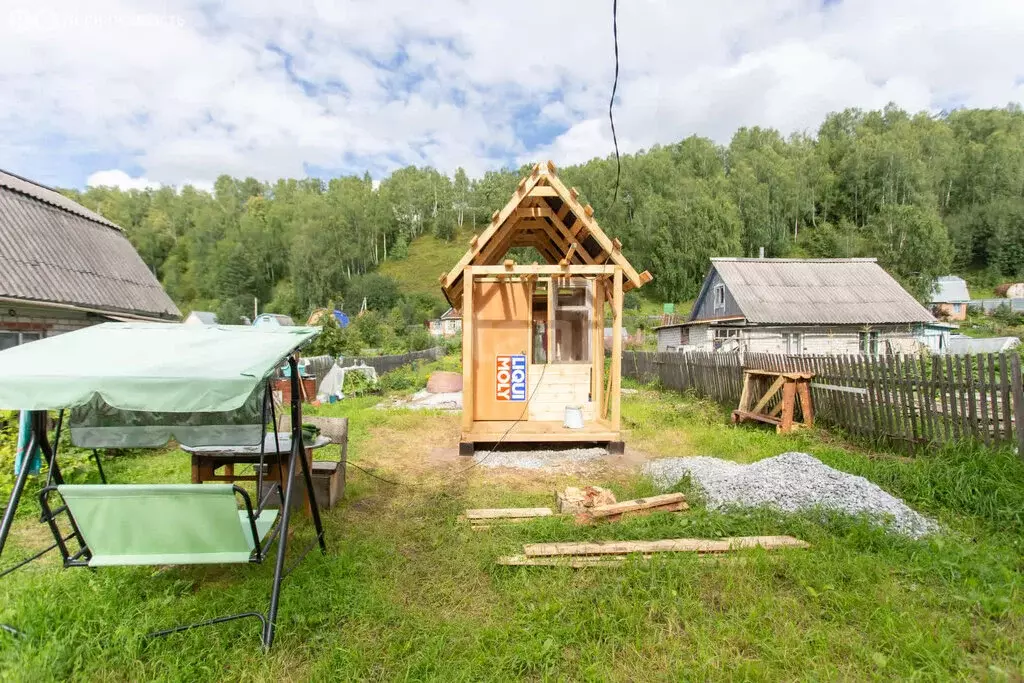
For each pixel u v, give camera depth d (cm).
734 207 6981
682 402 1237
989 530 428
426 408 1206
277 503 507
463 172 13062
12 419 624
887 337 2347
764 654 273
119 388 280
